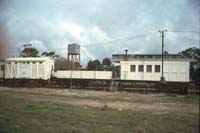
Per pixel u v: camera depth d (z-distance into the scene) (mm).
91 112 14539
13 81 36469
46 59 36000
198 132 10078
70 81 34094
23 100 19844
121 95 26109
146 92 29547
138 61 32781
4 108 15188
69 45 44938
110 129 10289
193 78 44156
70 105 17594
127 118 12875
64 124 10992
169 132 10039
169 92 29719
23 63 36938
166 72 31500
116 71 34750
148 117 13328
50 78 35219
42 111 14461
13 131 9422
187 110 16516
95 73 34625
